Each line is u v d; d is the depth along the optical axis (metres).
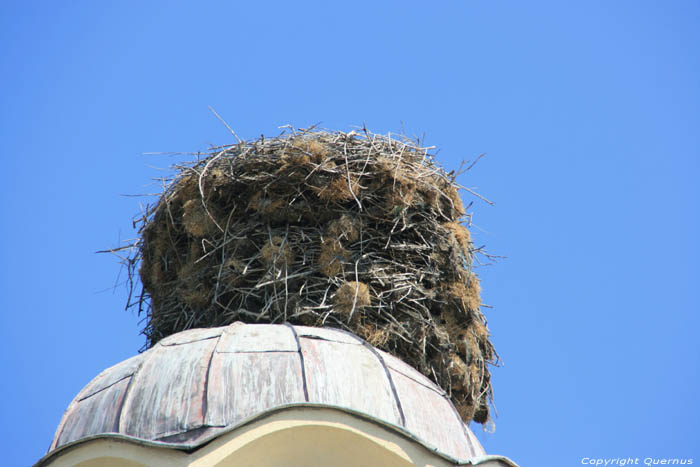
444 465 22.61
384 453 22.25
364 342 25.14
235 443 21.48
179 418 22.36
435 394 24.83
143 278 31.25
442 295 29.05
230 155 29.89
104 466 21.88
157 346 24.73
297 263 28.25
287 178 28.88
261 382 23.02
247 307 28.08
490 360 30.81
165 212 30.44
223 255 28.64
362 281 28.05
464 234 30.11
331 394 23.06
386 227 29.05
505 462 23.55
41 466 22.11
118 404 23.23
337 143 29.78
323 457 22.48
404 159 30.12
